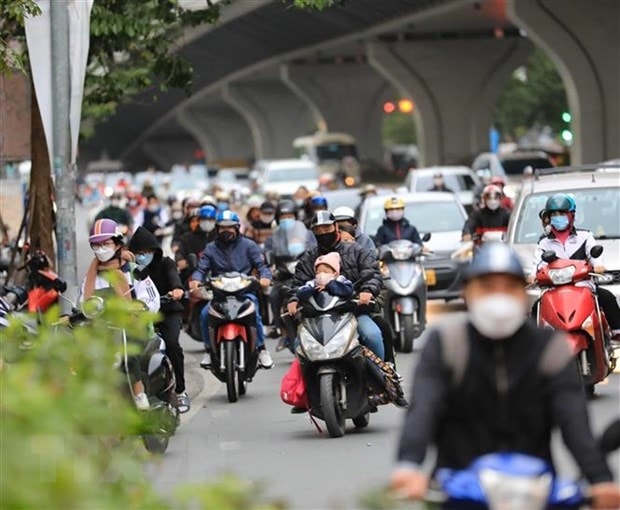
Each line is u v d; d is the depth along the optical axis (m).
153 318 19.05
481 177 102.69
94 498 12.14
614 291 44.31
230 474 13.70
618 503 14.99
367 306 34.75
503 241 49.31
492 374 15.59
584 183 49.69
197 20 69.44
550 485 14.53
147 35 67.12
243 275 42.31
